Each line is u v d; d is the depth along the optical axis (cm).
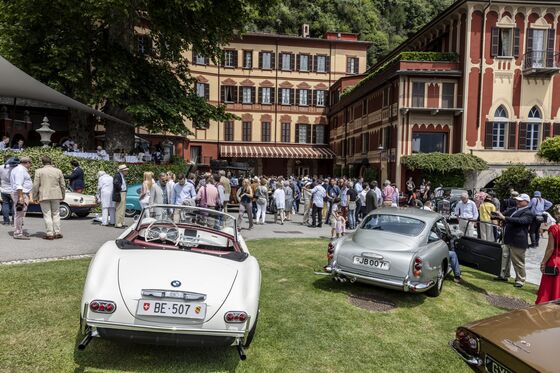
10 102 2464
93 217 1440
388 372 448
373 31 6781
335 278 710
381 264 663
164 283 394
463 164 2706
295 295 680
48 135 1947
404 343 527
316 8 6444
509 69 2905
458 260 888
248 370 418
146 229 528
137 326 375
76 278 652
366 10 6981
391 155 3052
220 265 451
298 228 1586
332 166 4803
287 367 435
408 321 605
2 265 698
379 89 3356
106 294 381
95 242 955
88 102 1830
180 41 2131
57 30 1859
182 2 1725
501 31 2917
